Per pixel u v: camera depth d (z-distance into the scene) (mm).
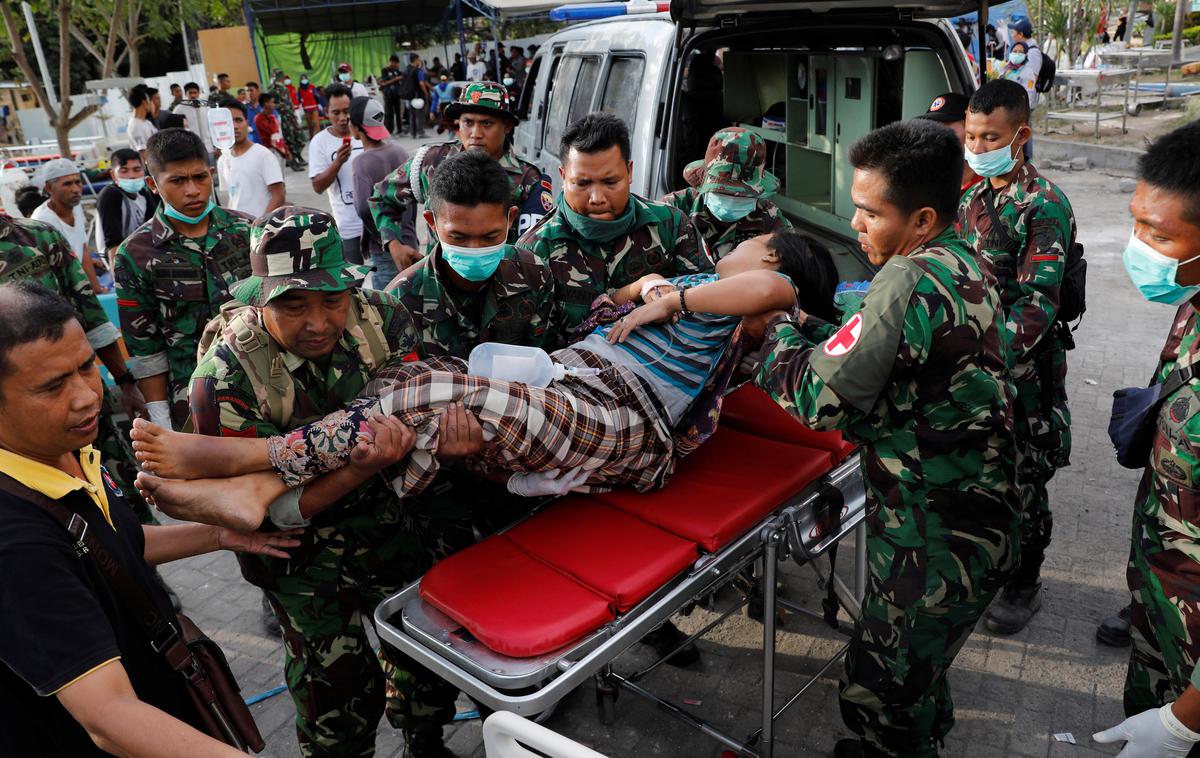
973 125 3043
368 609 2482
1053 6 15070
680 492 2406
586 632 1969
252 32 19594
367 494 2330
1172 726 1844
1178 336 2084
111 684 1469
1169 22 17875
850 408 2027
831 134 5008
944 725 2410
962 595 2123
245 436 2102
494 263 2395
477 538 2807
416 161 4316
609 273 2910
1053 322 3037
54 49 26328
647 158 4105
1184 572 2006
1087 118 12086
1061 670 3088
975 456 2068
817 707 2986
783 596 3596
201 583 3990
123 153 5473
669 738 2906
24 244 3295
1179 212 1815
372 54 23125
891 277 1991
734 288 2268
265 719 3084
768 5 3660
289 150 16828
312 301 2010
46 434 1513
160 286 3355
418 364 2191
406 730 2658
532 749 1858
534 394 2178
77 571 1562
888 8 3883
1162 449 2016
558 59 6273
